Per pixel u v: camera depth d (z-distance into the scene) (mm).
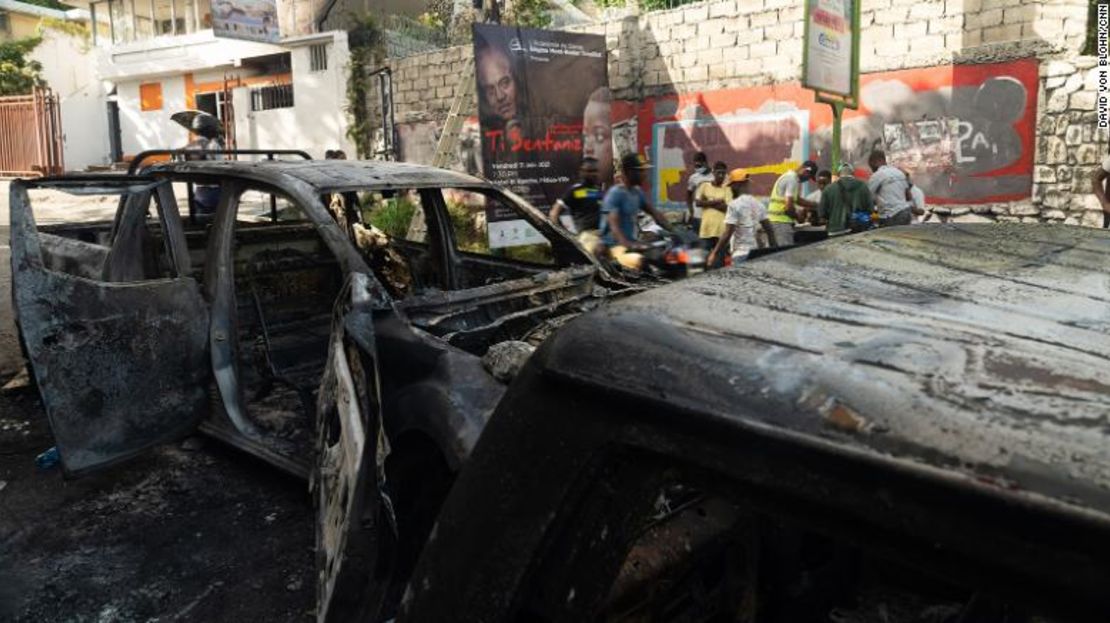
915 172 8133
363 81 12508
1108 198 6438
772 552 1607
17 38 22938
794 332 912
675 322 937
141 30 19922
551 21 14289
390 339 2586
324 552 2021
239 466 3715
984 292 1152
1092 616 576
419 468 2418
